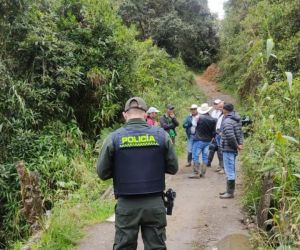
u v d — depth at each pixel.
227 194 7.68
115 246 3.56
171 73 22.45
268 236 4.99
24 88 9.52
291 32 13.49
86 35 11.38
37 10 10.63
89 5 11.98
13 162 8.61
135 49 12.70
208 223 6.35
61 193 8.11
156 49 22.25
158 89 17.56
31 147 8.98
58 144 9.50
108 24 11.90
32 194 6.13
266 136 6.94
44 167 8.57
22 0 9.75
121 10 27.70
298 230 4.37
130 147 3.50
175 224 6.38
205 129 9.52
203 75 33.97
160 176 3.56
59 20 11.34
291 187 4.96
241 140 7.53
